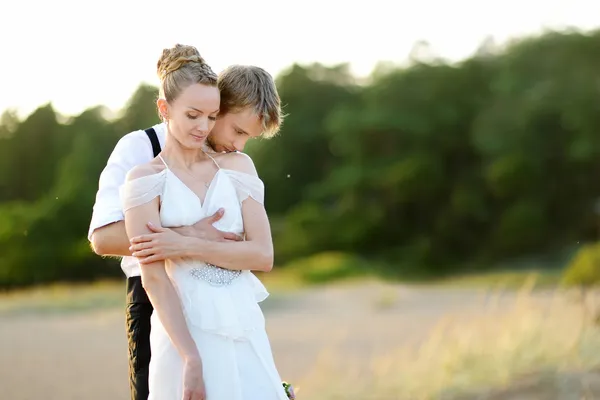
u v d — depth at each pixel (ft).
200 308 9.67
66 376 36.88
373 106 141.08
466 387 25.08
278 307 73.31
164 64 9.91
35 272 95.50
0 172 123.34
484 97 141.79
